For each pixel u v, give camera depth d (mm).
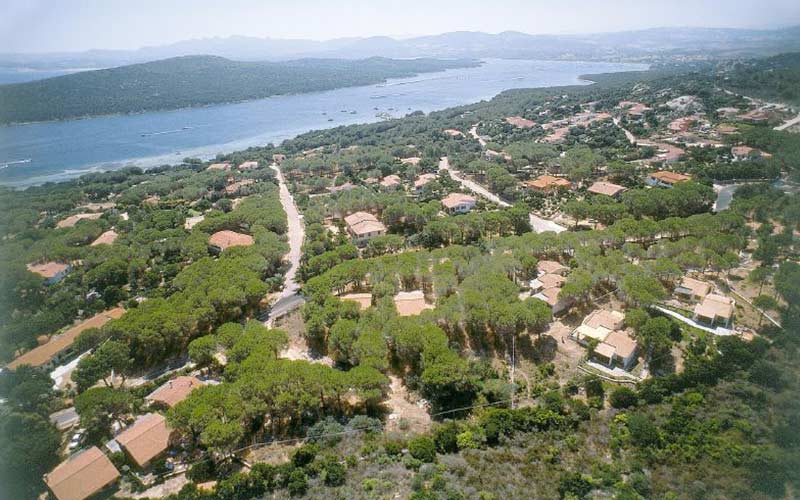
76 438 71750
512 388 75125
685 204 134375
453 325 90250
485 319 85875
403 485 56156
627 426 63500
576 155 194375
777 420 60312
